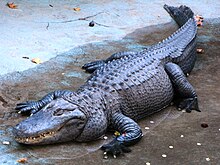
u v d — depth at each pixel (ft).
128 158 26.00
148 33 45.60
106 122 28.02
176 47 35.47
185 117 31.04
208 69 38.65
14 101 31.30
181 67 35.22
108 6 51.96
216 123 30.32
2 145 26.37
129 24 47.57
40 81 34.27
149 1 55.06
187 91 32.32
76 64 37.58
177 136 28.55
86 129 26.94
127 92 29.40
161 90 31.37
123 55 36.45
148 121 30.35
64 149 26.45
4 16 46.21
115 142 26.55
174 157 26.37
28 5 50.03
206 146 27.66
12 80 34.04
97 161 25.55
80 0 53.21
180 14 45.52
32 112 29.32
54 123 25.98
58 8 50.03
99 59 38.78
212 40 44.98
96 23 46.91
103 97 28.30
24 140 25.62
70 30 44.47
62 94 29.63
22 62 36.91
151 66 32.09
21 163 24.94
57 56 38.70
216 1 56.85
